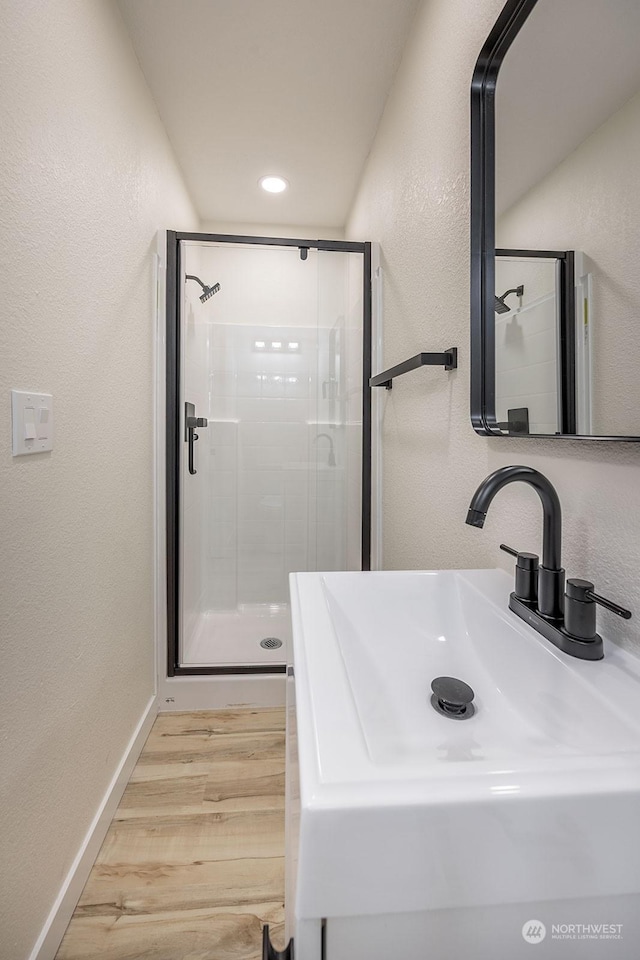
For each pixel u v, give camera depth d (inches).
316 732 17.2
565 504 29.9
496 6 38.1
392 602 34.4
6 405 33.5
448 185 48.6
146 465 69.1
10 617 34.3
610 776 15.4
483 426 39.3
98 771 50.6
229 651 87.0
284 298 98.0
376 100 73.4
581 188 26.8
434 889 14.4
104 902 44.0
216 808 55.3
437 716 26.3
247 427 102.7
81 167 45.6
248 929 41.8
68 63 42.8
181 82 68.8
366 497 87.3
